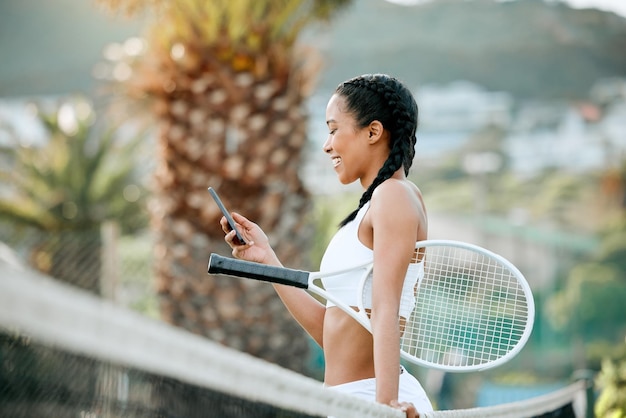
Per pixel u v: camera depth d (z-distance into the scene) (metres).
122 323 1.39
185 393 1.73
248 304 8.95
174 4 8.92
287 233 9.06
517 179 42.38
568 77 53.84
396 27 55.25
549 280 29.42
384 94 3.11
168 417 1.66
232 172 8.91
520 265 30.22
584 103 50.34
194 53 8.97
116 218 14.43
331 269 3.09
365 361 3.04
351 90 3.13
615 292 21.97
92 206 14.44
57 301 1.23
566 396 5.68
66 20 49.44
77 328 1.27
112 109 9.73
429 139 46.78
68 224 14.05
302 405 2.10
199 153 8.91
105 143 14.67
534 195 41.00
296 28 9.23
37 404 1.39
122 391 1.54
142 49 9.35
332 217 13.33
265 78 9.02
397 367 2.77
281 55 9.02
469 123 47.19
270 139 8.99
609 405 6.95
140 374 1.58
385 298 2.84
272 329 9.02
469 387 14.40
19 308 1.16
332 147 3.15
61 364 1.42
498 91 53.12
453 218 38.31
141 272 10.60
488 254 3.25
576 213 39.28
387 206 2.92
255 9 8.98
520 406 4.07
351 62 51.53
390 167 3.04
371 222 3.00
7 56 49.06
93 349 1.32
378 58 52.91
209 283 8.92
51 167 14.41
